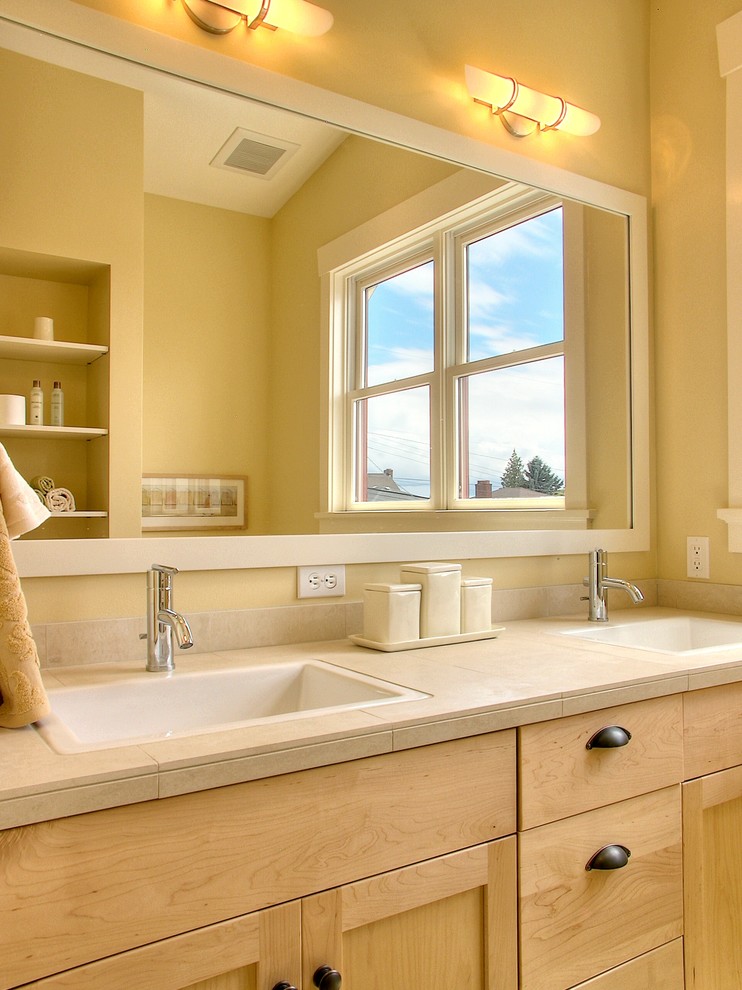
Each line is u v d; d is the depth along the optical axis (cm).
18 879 77
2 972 76
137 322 143
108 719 122
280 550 158
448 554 182
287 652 151
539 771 117
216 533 151
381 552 171
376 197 172
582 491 207
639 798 130
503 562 195
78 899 80
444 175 182
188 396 148
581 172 210
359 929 99
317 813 96
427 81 181
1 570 100
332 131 166
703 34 214
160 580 133
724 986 142
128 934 83
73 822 80
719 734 144
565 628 183
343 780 98
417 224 178
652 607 222
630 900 128
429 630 158
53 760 85
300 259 162
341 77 168
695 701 140
